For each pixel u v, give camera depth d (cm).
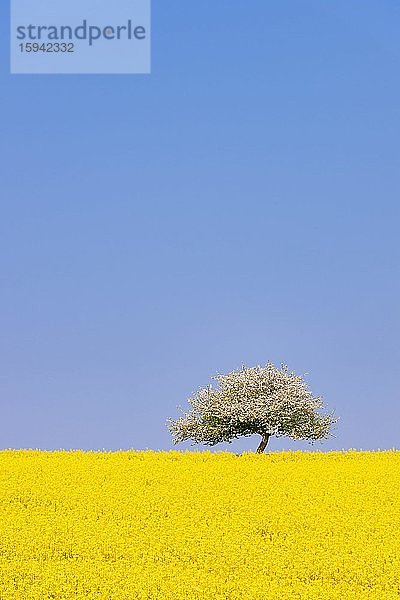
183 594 2788
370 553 3234
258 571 3045
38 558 3197
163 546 3325
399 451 5588
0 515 3791
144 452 5456
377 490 4309
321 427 6197
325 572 3041
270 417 6050
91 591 2808
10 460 5109
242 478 4572
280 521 3669
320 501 4062
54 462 5006
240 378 6275
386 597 2773
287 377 6259
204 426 6209
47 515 3794
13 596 2745
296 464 5066
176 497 4119
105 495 4144
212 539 3394
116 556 3219
